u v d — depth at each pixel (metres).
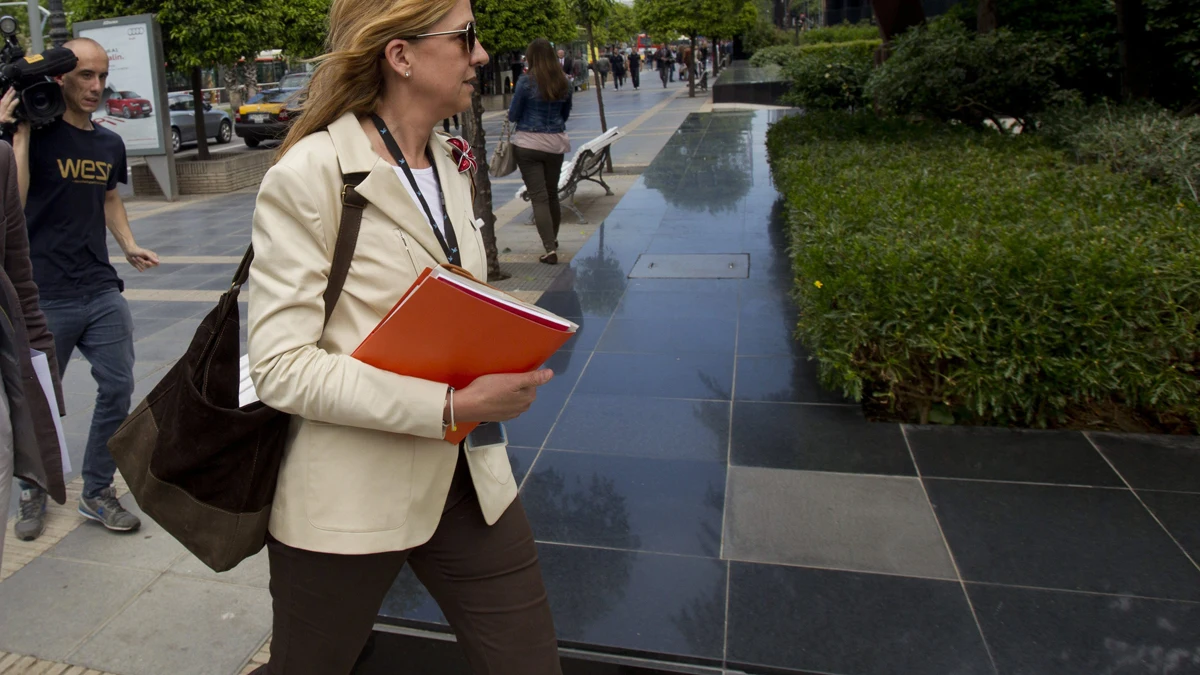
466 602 1.82
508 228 9.48
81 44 3.18
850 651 2.53
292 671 1.77
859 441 3.79
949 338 3.72
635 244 7.50
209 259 9.09
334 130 1.54
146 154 13.48
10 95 3.00
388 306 1.55
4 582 3.20
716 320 5.45
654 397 4.34
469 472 1.75
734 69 28.75
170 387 1.69
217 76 43.03
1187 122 6.08
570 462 3.71
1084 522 3.11
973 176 5.57
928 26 9.50
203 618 3.00
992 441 3.73
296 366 1.45
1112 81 9.96
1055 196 4.92
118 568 3.29
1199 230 4.04
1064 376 3.65
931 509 3.23
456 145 1.81
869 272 3.87
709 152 12.48
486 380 1.53
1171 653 2.46
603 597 2.81
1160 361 3.58
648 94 33.75
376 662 2.74
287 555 1.66
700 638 2.61
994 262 3.71
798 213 5.27
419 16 1.53
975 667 2.44
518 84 7.46
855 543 3.05
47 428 2.32
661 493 3.44
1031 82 8.61
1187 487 3.30
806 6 45.22
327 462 1.58
